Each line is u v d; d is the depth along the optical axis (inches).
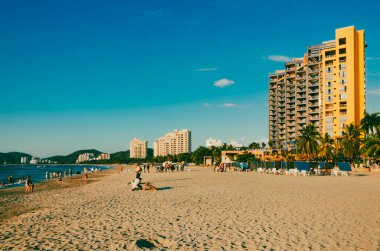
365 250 341.4
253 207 624.1
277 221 487.2
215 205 653.3
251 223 473.1
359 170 2556.6
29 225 478.3
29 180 1331.2
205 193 885.8
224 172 2591.0
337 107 4229.8
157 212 573.3
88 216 544.4
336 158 3403.1
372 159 3174.2
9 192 1350.9
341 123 4185.5
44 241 380.8
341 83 4227.4
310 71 4709.6
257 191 934.4
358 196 802.8
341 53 4264.3
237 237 392.5
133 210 600.4
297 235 401.7
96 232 422.3
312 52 4672.7
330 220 494.0
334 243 366.0
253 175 1993.1
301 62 5118.1
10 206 767.7
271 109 5684.1
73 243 369.1
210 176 1861.5
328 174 2047.2
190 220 497.4
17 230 444.1
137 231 425.7
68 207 661.9
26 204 797.9
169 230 430.6
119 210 603.2
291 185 1157.7
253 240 378.6
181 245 357.7
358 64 4343.0
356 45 4320.9
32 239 391.2
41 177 3408.0
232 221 488.1
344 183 1258.0
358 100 4284.0
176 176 1911.9
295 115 5088.6
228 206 638.5
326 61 4382.4
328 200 724.7
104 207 647.1
